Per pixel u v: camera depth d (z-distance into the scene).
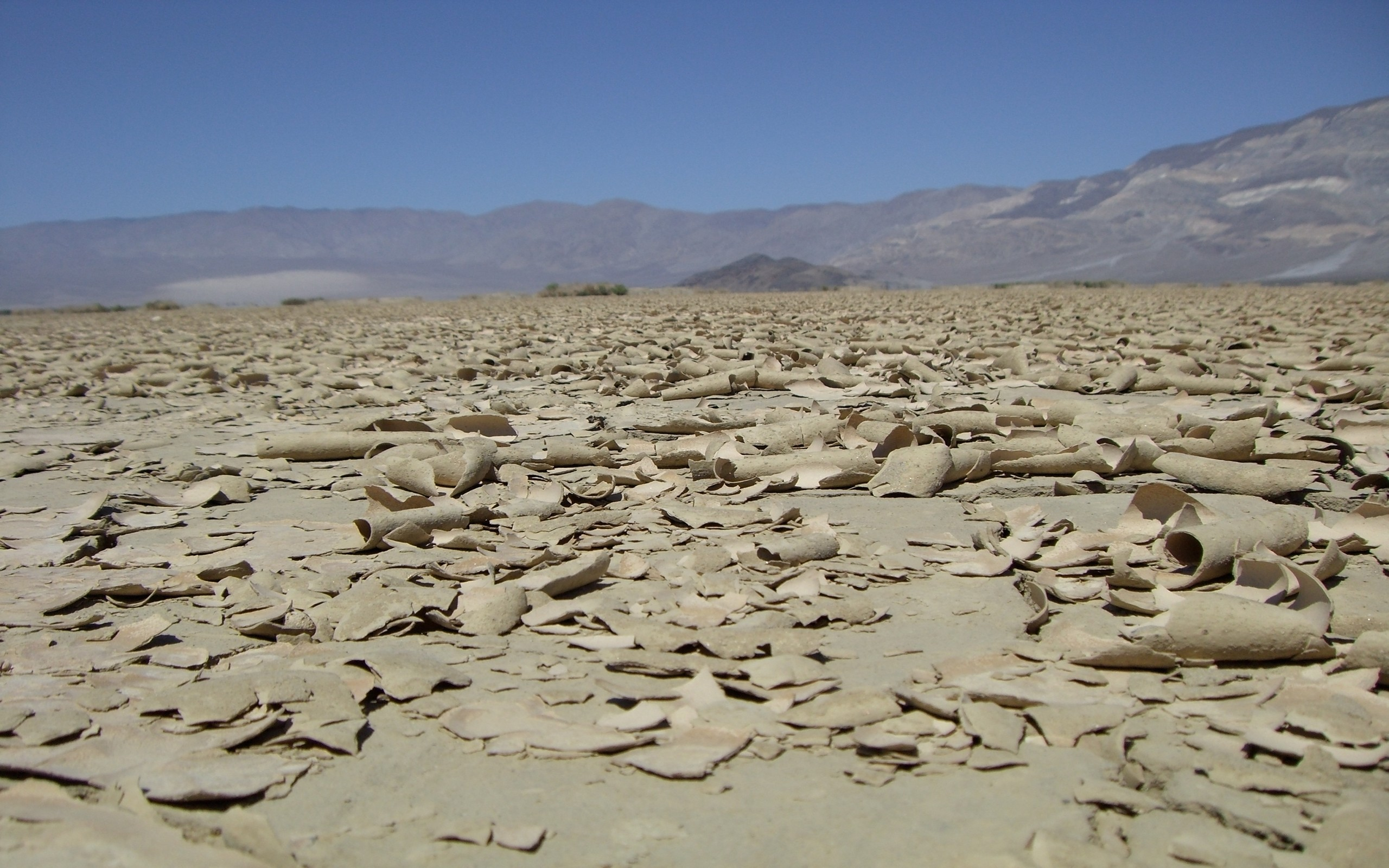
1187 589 4.38
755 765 3.01
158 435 9.84
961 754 3.04
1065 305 26.97
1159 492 5.20
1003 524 5.62
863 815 2.74
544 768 3.02
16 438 9.82
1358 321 18.83
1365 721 3.09
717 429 8.39
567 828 2.71
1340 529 5.06
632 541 5.37
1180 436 7.15
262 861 2.54
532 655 3.88
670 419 9.19
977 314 23.22
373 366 15.60
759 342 15.81
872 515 5.88
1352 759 2.92
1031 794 2.82
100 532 5.86
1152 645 3.69
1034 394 10.54
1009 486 6.38
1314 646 3.58
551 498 6.23
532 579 4.52
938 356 13.66
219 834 2.68
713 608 4.25
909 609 4.32
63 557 5.36
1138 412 7.57
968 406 9.04
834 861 2.54
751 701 3.42
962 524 5.59
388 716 3.37
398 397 11.52
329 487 7.17
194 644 4.06
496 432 8.56
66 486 7.33
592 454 7.32
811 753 3.07
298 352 18.25
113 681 3.69
